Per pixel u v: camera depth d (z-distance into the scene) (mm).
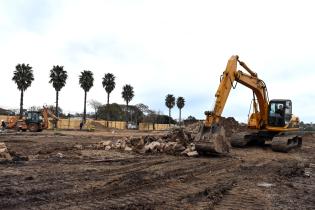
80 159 17672
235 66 23219
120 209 8406
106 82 98562
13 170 13312
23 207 8195
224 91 21938
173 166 16297
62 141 29328
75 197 9398
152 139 24281
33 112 47750
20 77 76500
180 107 145375
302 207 9594
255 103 28062
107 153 20703
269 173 15500
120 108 114875
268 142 30750
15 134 39406
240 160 19703
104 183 11414
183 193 10562
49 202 8758
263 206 9523
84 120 84000
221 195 10656
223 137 21000
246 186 12297
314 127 58250
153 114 123188
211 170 15703
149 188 11070
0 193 9398
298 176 15250
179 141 23344
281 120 27250
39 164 15281
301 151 28031
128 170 14555
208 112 21078
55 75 78750
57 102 79312
